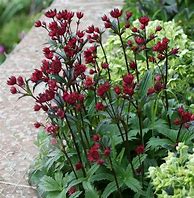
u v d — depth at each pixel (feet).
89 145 8.86
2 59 18.52
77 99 8.27
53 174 9.38
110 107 9.06
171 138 9.00
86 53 8.90
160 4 14.02
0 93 12.51
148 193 8.39
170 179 7.95
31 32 15.08
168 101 9.71
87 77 8.93
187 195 7.91
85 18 15.49
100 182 9.08
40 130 10.84
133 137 8.99
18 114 11.73
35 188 9.73
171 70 10.13
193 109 9.65
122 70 10.39
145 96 8.56
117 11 9.17
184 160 8.21
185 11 13.62
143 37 9.62
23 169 10.22
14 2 21.94
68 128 9.10
